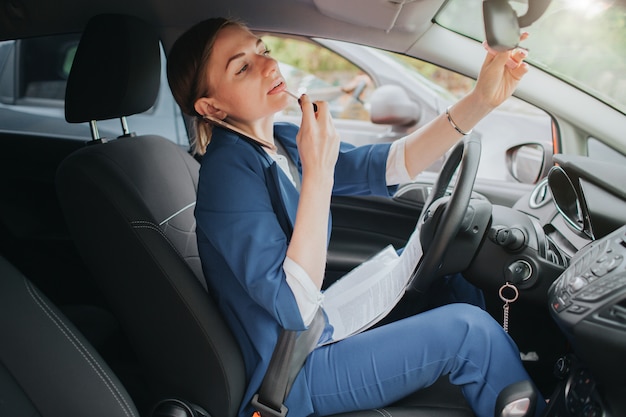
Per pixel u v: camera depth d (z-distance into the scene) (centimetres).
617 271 104
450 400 138
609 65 173
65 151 213
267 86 121
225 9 172
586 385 111
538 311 150
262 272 112
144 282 119
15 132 213
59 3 162
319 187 113
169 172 149
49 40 221
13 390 103
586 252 118
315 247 113
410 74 246
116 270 121
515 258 143
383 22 164
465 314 128
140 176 135
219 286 125
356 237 211
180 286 118
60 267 208
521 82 180
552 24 169
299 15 172
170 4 170
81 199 121
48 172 211
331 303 147
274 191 121
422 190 212
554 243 155
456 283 162
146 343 125
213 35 122
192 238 150
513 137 202
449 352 127
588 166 135
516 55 128
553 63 176
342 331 137
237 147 121
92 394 108
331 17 170
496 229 144
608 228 131
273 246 114
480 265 146
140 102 146
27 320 104
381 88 213
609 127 177
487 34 106
